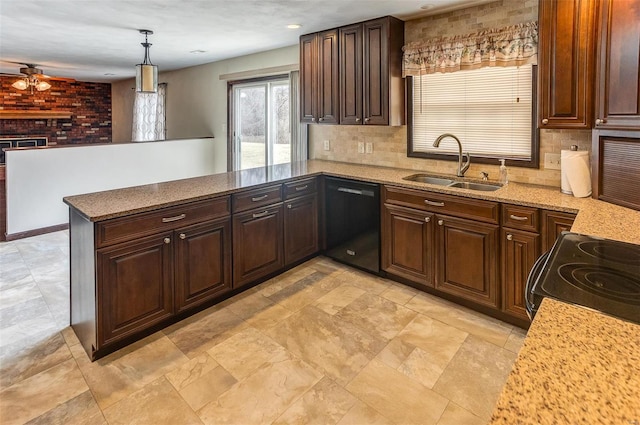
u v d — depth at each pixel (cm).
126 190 289
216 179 337
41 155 483
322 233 390
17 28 386
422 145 375
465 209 283
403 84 370
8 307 298
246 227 312
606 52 220
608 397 70
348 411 191
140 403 196
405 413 190
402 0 308
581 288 122
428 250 308
